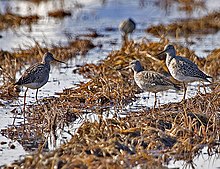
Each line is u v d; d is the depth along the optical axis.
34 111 15.81
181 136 13.26
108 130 12.99
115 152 11.88
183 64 16.39
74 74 20.72
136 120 14.14
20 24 31.36
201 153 12.91
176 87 16.00
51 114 14.85
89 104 16.52
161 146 12.70
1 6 36.91
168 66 17.16
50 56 16.97
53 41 26.61
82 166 11.16
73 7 36.84
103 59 22.80
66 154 11.73
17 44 25.92
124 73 19.30
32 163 11.28
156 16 34.41
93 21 32.78
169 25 30.11
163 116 14.52
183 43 26.05
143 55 20.80
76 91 17.53
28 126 14.62
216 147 13.12
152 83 15.73
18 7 36.62
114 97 16.94
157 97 17.62
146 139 12.81
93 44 25.97
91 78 19.14
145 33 29.17
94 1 39.12
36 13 34.47
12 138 13.77
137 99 17.38
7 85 18.09
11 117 15.48
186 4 38.00
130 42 22.69
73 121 15.17
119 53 21.27
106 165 11.04
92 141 12.34
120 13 35.34
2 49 24.25
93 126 13.23
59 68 21.70
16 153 12.72
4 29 30.00
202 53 23.92
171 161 12.40
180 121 14.02
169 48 17.16
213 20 31.34
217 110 14.97
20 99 17.28
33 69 16.17
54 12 34.16
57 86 18.94
